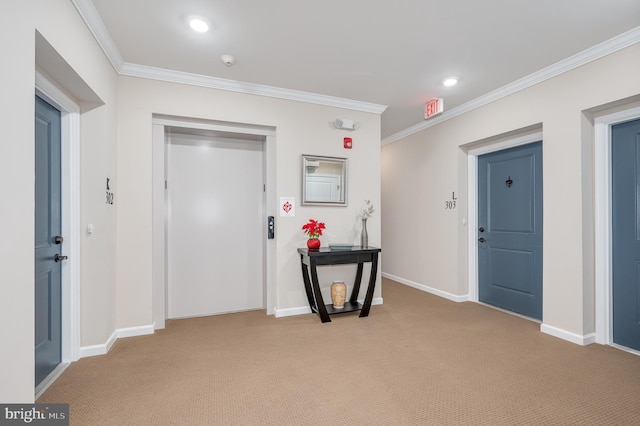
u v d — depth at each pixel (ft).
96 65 7.36
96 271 8.06
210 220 11.53
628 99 7.86
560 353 8.13
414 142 15.62
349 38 7.93
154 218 9.82
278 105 11.09
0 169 3.98
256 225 12.19
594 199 8.91
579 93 8.72
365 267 12.56
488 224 12.73
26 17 4.52
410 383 6.68
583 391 6.37
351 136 12.20
